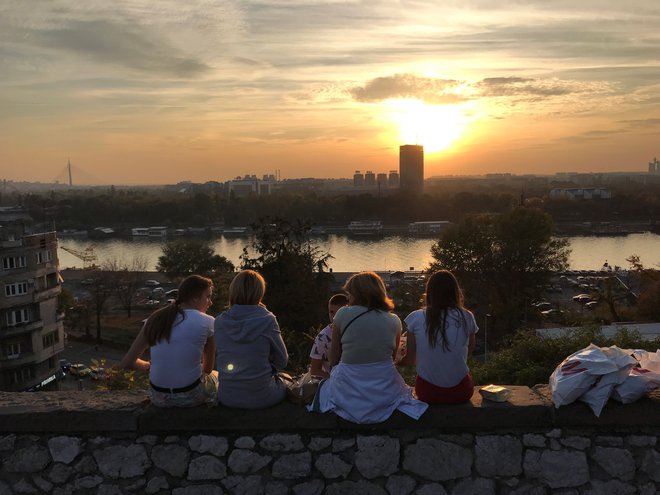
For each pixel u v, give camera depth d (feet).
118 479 14.01
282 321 97.25
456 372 13.75
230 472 13.85
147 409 14.03
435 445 13.67
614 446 13.58
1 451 14.12
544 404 13.71
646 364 14.51
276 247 102.27
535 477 13.65
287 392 14.34
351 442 13.73
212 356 14.67
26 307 135.64
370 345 13.58
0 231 130.41
